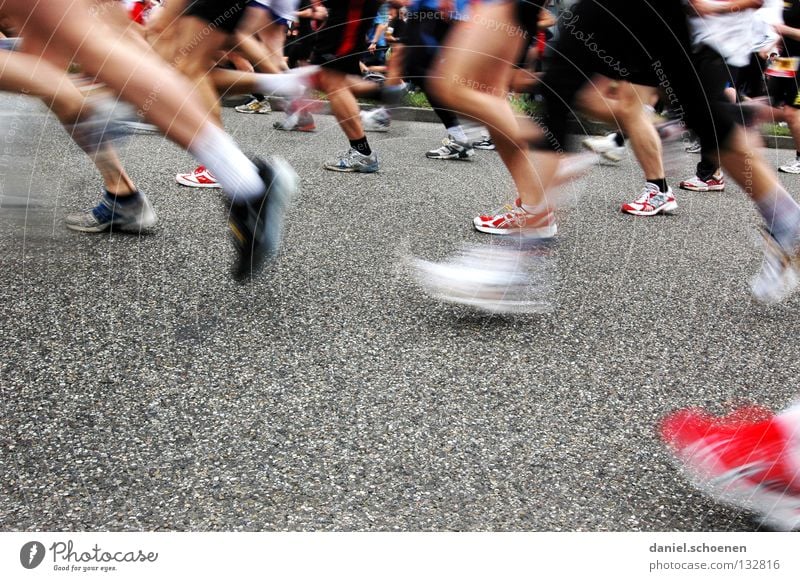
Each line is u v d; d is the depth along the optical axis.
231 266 2.25
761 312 2.18
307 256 2.40
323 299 2.05
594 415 1.50
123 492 1.17
